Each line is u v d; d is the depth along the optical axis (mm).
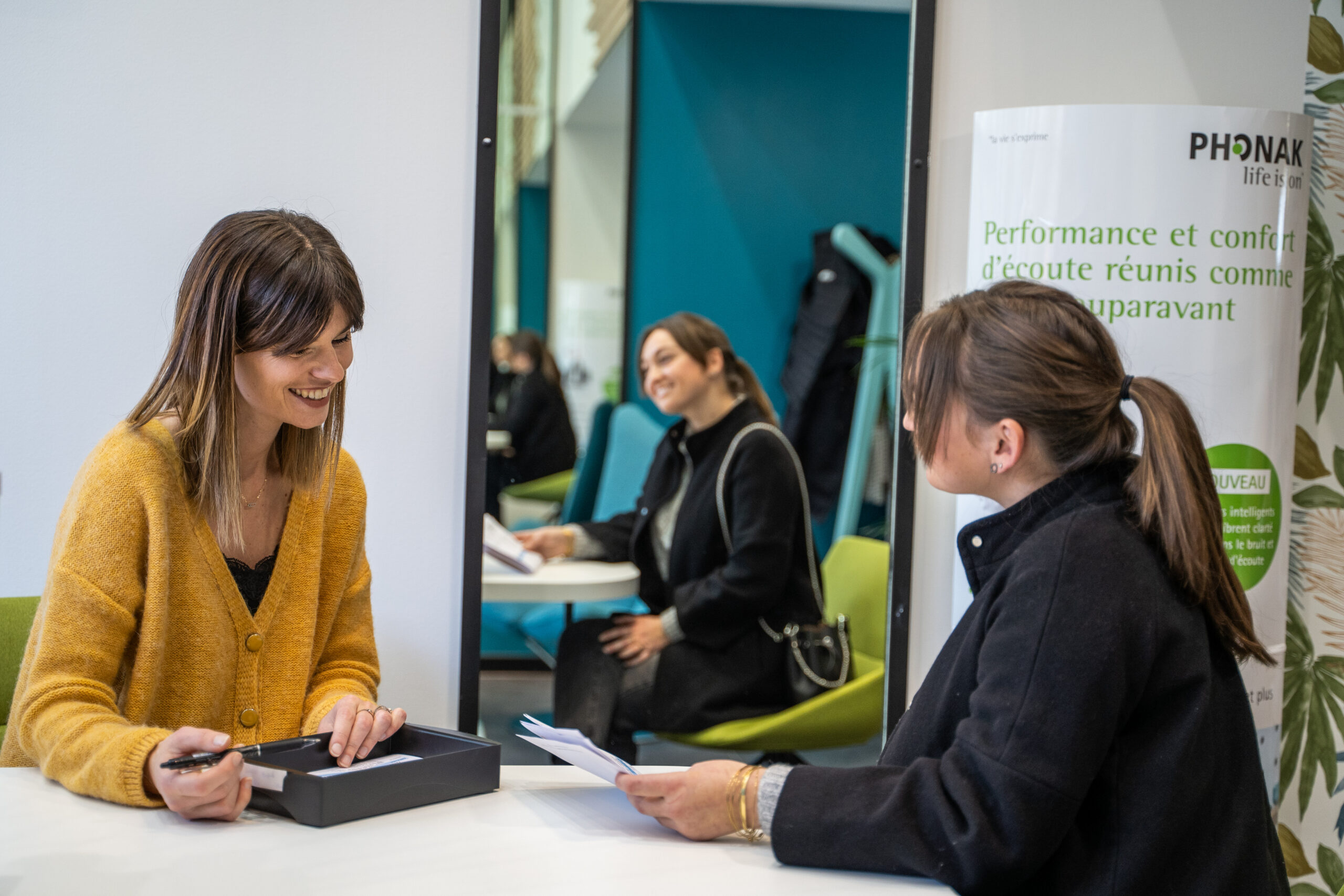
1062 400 1190
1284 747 2402
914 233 2264
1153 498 1158
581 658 3000
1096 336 1229
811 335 4742
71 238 2104
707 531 3023
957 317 1265
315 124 2146
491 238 2180
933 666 1309
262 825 1202
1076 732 1075
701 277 5254
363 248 2170
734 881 1089
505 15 6152
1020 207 2102
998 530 1238
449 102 2172
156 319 2139
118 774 1211
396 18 2150
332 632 1653
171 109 2115
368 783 1235
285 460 1529
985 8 2260
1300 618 2414
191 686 1425
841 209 5176
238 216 1412
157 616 1358
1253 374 2109
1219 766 1165
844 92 5117
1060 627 1102
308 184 2152
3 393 2102
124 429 1403
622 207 6578
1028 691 1095
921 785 1121
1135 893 1116
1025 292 1264
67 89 2084
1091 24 2279
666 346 3117
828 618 3178
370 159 2162
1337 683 2414
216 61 2119
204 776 1156
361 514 1666
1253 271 2092
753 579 2912
